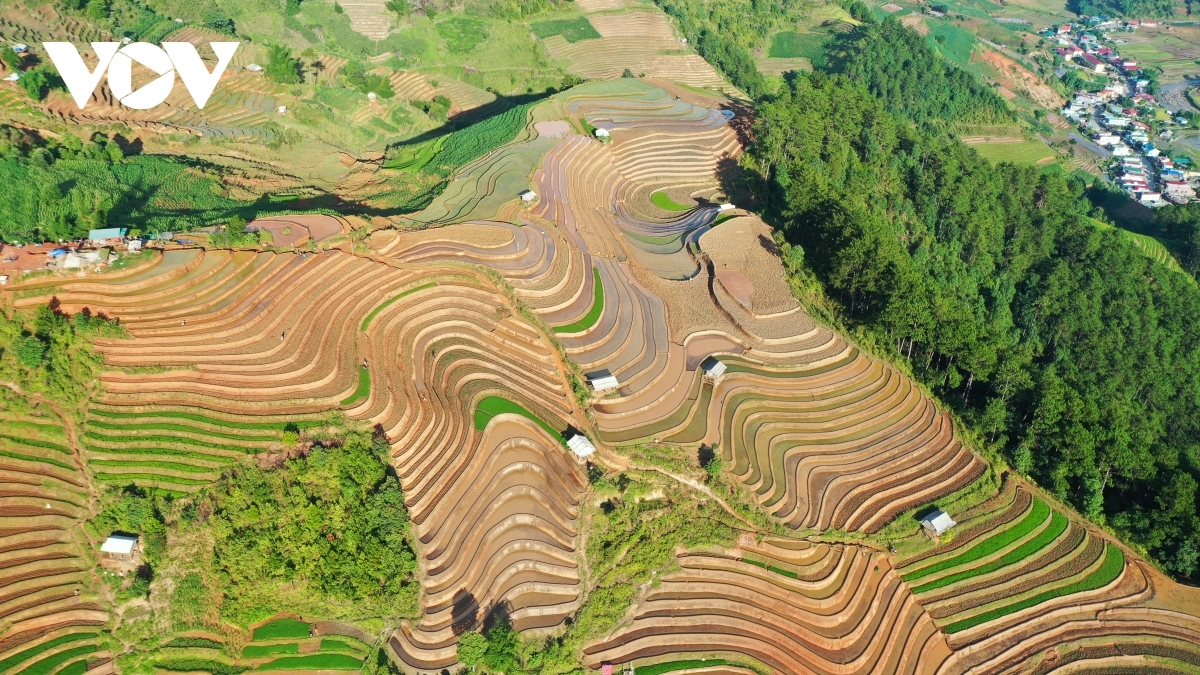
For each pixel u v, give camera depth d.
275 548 58.50
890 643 59.88
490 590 59.16
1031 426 73.19
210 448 61.47
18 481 58.47
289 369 67.44
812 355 82.75
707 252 96.75
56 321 64.56
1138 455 70.19
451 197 99.06
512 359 75.44
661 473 68.38
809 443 73.31
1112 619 61.88
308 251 79.88
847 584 62.59
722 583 62.06
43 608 54.38
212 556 58.09
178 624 55.91
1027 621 61.28
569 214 99.81
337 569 57.81
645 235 102.62
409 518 61.47
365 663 55.47
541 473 65.56
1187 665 58.91
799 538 65.19
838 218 94.25
